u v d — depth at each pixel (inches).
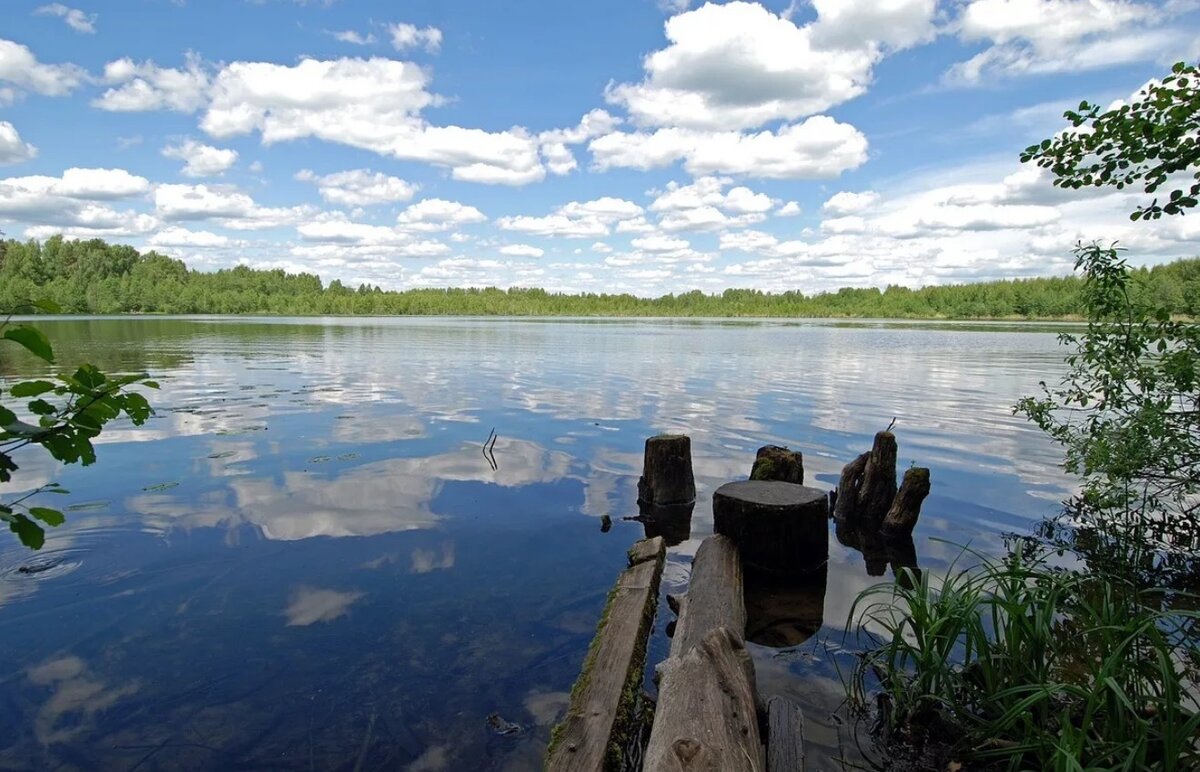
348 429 470.3
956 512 313.0
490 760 135.8
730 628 167.0
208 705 153.0
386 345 1386.6
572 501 317.4
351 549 249.4
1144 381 257.1
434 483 340.2
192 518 279.9
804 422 526.9
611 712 142.1
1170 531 270.8
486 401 614.2
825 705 159.8
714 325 3304.6
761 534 239.3
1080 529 286.4
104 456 384.2
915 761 140.3
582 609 203.9
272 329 2123.5
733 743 125.0
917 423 524.4
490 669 169.3
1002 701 148.2
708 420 533.0
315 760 135.1
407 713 150.8
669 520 294.0
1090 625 161.9
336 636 184.9
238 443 420.2
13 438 78.0
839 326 3149.6
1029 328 2824.8
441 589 216.5
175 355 1050.7
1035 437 473.7
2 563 231.8
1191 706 149.3
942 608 163.8
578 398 643.5
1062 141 225.0
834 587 233.9
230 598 207.5
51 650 175.8
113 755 135.6
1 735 141.8
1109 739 130.8
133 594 209.3
